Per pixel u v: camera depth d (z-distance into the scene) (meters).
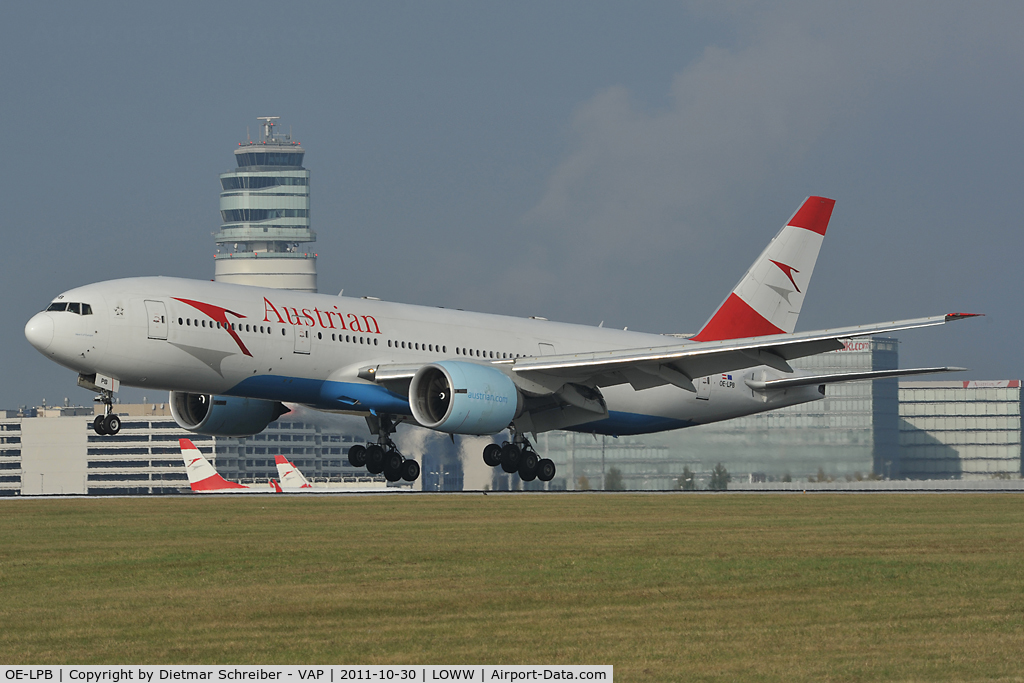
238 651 37.16
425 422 107.06
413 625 40.56
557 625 40.56
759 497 112.88
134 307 99.81
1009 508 95.44
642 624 40.69
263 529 72.44
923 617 41.81
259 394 108.88
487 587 47.91
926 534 69.62
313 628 40.16
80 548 61.66
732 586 48.16
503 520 79.94
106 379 101.56
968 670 34.62
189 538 66.81
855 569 52.81
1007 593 46.53
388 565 54.28
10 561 56.44
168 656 36.69
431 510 89.56
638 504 98.81
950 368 113.56
